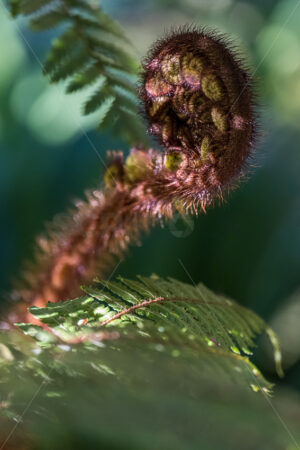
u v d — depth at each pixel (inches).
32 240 37.4
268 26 35.1
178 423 11.1
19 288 17.1
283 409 12.4
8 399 11.9
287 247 34.6
